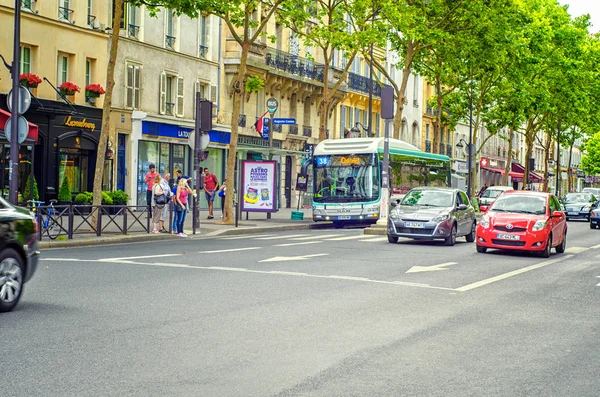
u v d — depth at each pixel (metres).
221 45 47.41
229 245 23.44
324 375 7.76
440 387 7.42
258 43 49.22
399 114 44.00
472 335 10.15
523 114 59.75
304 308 11.85
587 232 38.56
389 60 68.81
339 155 36.78
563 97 63.72
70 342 8.98
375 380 7.61
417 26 40.06
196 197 29.30
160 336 9.45
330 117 60.09
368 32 37.81
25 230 11.21
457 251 23.69
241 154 50.00
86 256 18.78
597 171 113.62
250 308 11.69
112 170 38.97
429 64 48.97
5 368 7.69
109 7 38.59
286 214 45.34
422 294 13.87
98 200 24.91
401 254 21.78
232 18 31.77
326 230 34.25
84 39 36.91
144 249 21.28
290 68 52.75
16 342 8.91
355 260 19.59
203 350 8.75
